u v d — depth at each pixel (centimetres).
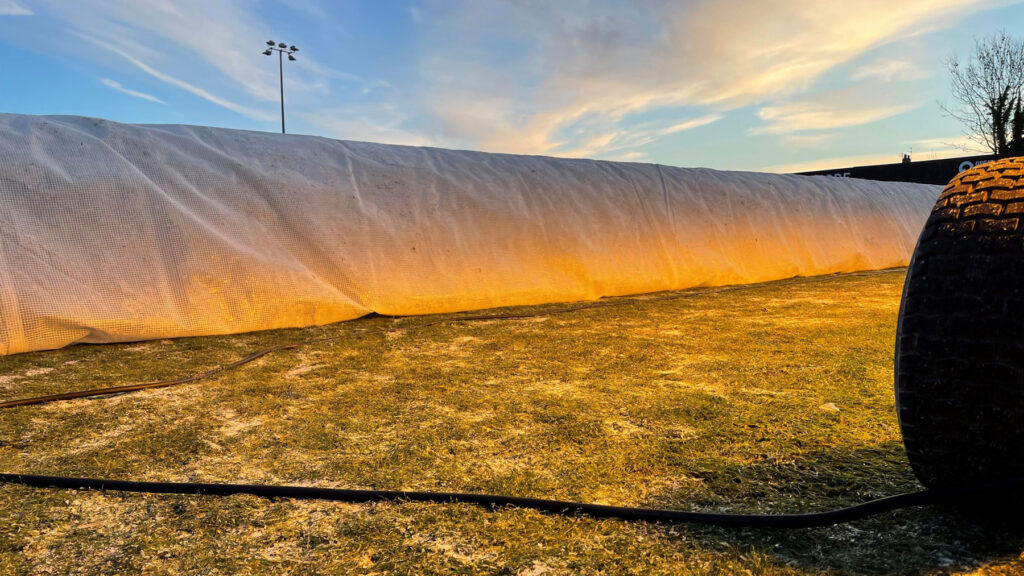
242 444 150
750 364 226
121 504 116
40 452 145
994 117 1433
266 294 326
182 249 310
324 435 155
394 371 228
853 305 391
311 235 355
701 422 159
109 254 292
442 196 418
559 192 473
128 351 270
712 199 560
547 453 139
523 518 107
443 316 375
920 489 115
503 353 258
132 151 323
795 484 120
